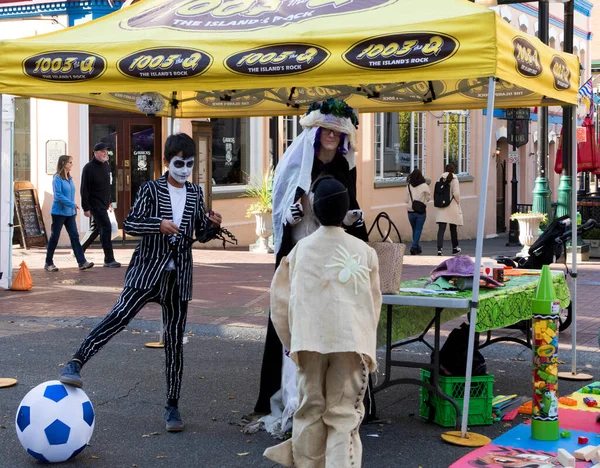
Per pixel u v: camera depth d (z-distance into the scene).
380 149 21.41
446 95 8.07
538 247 9.11
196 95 8.65
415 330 6.39
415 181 17.70
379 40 5.55
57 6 17.19
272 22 6.14
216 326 9.38
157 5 7.02
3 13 17.56
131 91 6.11
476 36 5.37
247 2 6.61
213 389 7.02
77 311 10.26
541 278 5.70
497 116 25.77
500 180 27.06
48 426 5.13
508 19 25.28
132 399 6.68
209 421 6.14
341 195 4.58
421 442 5.71
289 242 5.68
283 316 4.73
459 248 18.30
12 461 5.26
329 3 6.28
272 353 5.95
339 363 4.53
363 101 8.66
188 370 7.67
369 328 4.55
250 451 5.51
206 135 17.80
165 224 5.54
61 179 13.45
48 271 13.52
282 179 5.70
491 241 23.03
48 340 8.76
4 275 11.71
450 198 17.66
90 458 5.34
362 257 4.59
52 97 7.48
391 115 21.78
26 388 6.90
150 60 6.03
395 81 5.53
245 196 18.64
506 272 7.47
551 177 30.86
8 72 6.39
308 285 4.53
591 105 16.44
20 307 10.49
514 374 7.68
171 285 5.77
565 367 7.89
